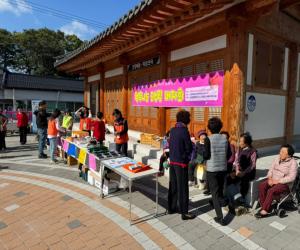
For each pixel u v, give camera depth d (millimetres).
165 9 4711
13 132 15438
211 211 4289
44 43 42125
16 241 3457
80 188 5441
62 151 8070
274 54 6582
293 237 3477
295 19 6918
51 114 8164
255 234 3553
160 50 7703
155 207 4480
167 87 7488
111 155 5352
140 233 3596
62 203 4668
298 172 4285
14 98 24891
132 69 9664
